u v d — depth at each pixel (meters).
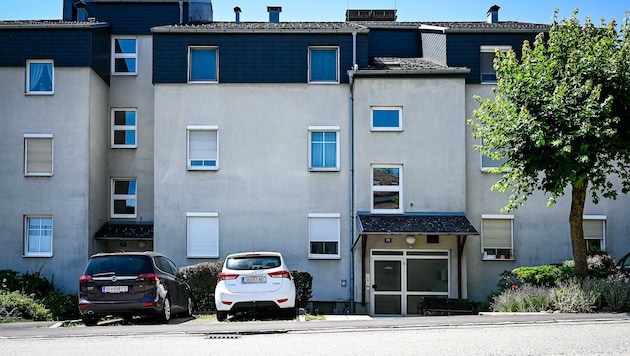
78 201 26.30
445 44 26.98
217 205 26.08
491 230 26.09
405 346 10.86
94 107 27.14
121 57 29.42
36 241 26.42
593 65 18.11
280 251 25.91
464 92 25.89
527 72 18.64
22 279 24.77
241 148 26.25
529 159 18.36
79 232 26.19
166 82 26.39
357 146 25.67
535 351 10.11
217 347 11.24
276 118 26.34
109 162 28.81
